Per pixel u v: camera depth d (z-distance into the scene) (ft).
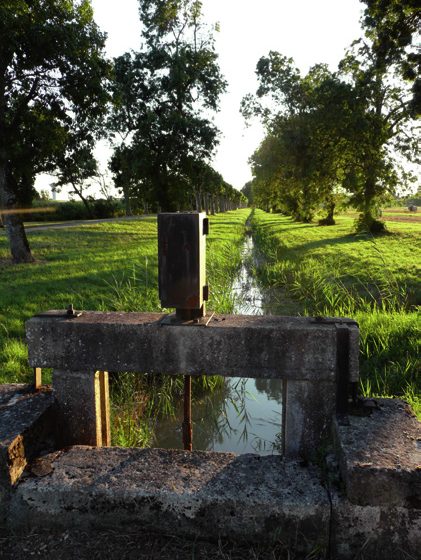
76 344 8.41
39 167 47.62
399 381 16.24
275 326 7.84
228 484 7.04
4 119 42.78
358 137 75.92
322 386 7.90
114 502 7.02
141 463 7.70
